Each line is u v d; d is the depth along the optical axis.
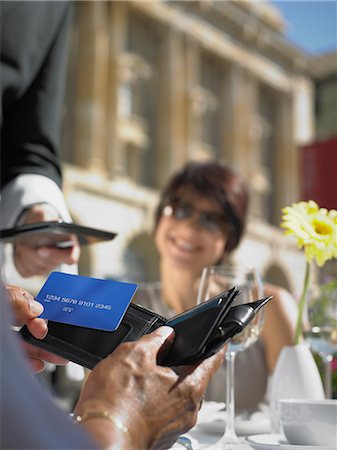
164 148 22.50
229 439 1.04
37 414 0.43
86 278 0.86
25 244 1.39
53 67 1.67
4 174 1.58
